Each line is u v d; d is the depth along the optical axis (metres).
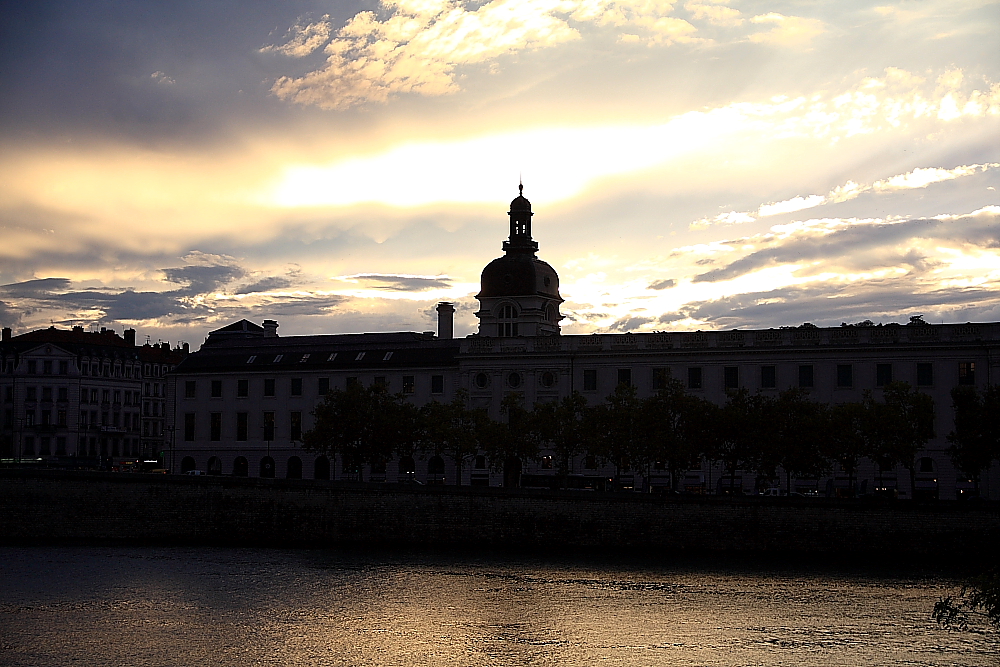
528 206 174.12
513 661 76.44
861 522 118.25
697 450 130.88
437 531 126.75
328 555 118.25
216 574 105.12
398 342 174.00
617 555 118.62
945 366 144.75
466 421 147.00
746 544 120.62
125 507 131.12
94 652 77.50
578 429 137.25
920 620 87.38
